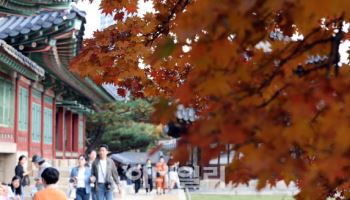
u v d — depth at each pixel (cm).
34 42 2295
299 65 255
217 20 210
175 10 548
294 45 259
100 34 675
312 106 206
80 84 3409
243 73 230
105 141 6050
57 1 1867
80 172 1571
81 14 2253
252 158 205
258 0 212
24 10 1581
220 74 224
